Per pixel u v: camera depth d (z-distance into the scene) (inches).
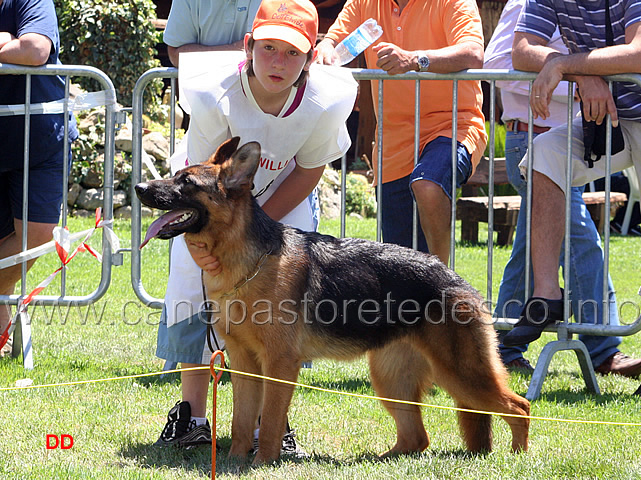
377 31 358.6
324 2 1256.2
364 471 243.9
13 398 316.8
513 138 423.5
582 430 291.9
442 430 302.0
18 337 393.1
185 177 255.0
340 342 273.3
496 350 276.4
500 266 704.4
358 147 1323.8
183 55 281.1
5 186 417.1
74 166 882.1
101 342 422.0
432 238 377.4
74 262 641.6
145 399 325.1
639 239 920.9
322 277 270.5
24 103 392.2
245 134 280.2
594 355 405.7
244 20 371.6
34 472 231.8
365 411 323.0
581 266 399.5
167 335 294.2
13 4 383.6
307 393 345.4
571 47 365.4
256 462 257.6
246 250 258.7
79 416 298.5
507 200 828.0
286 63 261.0
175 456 263.9
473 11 381.7
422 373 288.8
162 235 252.5
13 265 402.3
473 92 394.0
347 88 284.0
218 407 321.7
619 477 230.8
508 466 245.0
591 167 358.6
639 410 324.2
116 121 395.2
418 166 374.0
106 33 1031.6
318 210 333.4
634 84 350.3
